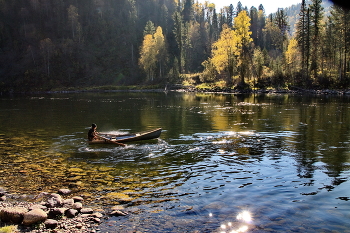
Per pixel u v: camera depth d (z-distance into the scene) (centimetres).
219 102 4156
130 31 13450
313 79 6288
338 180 924
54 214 719
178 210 730
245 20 6569
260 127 1977
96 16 14150
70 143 1538
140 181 945
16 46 12094
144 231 636
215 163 1134
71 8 12938
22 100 5316
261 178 955
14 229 668
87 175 1013
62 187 908
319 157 1207
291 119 2344
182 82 9331
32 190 890
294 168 1058
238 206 748
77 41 12494
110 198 814
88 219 695
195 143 1497
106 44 12719
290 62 7112
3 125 2211
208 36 13250
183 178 966
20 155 1298
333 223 652
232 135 1705
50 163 1167
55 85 10362
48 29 13138
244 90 6456
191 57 12356
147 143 1502
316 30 6450
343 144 1445
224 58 6944
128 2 14925
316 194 814
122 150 1359
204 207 746
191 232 627
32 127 2105
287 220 670
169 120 2395
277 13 12094
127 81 10788
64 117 2692
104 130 1981
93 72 11244
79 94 7569
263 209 729
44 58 11169
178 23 10975
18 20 13250
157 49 9788
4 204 788
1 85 10075
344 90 5634
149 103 4228
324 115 2556
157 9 15562
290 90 6044
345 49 6044
